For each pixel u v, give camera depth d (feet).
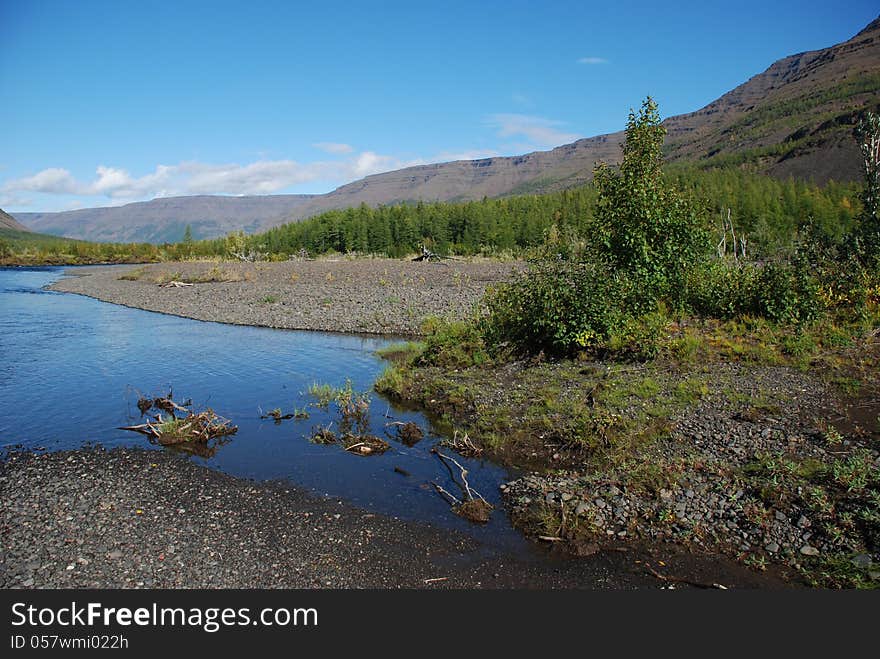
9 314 99.09
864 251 53.62
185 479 32.99
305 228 310.45
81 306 111.45
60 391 51.06
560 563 24.34
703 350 45.62
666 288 53.67
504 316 54.80
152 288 135.33
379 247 272.92
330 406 46.39
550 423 37.47
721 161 634.02
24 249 301.43
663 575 23.07
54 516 28.04
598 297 48.34
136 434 40.75
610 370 44.34
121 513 28.53
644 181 53.26
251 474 33.83
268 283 133.90
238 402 47.83
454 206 317.63
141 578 23.20
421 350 58.39
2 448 37.88
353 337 75.15
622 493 28.55
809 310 48.80
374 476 33.47
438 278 131.13
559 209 263.90
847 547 23.03
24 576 23.07
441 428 40.98
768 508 25.93
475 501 29.19
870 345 43.73
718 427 33.91
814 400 36.24
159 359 63.16
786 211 256.93
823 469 27.61
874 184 55.52
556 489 29.81
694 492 27.84
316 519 28.35
